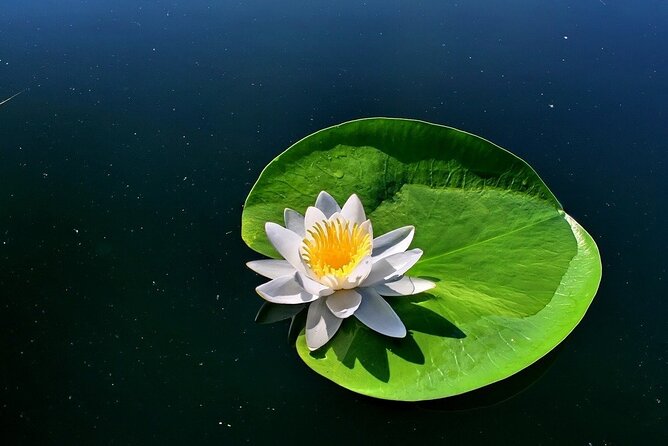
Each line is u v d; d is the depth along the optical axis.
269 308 0.92
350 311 0.87
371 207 0.95
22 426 0.87
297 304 0.92
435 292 0.90
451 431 0.87
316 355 0.87
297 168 0.96
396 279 0.90
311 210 0.91
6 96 1.10
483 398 0.88
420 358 0.87
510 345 0.87
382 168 0.96
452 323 0.89
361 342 0.88
